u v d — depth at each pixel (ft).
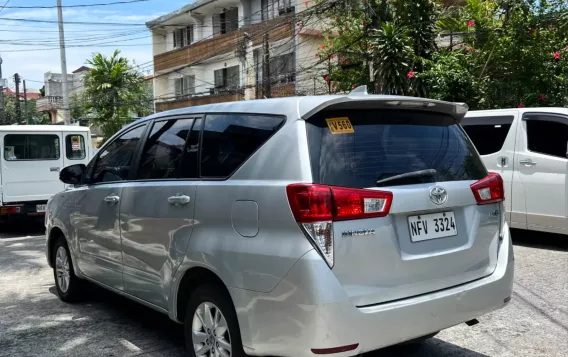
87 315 16.31
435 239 9.87
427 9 43.86
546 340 13.37
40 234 35.29
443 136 11.07
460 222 10.40
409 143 10.32
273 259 8.91
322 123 9.55
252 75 75.77
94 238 14.88
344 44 51.93
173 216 11.42
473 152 11.50
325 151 9.26
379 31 41.75
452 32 46.14
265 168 9.67
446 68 41.24
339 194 8.80
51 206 18.11
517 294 17.19
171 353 13.05
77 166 16.53
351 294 8.71
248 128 10.52
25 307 17.33
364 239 8.90
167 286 11.62
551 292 17.31
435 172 10.23
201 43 86.69
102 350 13.33
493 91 42.93
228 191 10.12
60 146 36.70
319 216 8.61
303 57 66.80
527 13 41.24
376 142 9.87
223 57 81.97
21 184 35.06
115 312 16.58
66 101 76.18
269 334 9.00
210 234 10.36
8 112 140.46
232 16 84.33
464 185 10.50
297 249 8.64
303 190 8.75
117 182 14.21
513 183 24.44
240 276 9.46
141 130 14.10
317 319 8.36
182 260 10.96
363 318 8.62
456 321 9.86
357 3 47.52
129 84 87.92
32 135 35.50
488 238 10.88
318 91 62.85
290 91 68.18
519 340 13.39
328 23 60.44
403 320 9.04
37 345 13.78
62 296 17.80
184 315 11.68
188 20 92.68
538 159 23.63
